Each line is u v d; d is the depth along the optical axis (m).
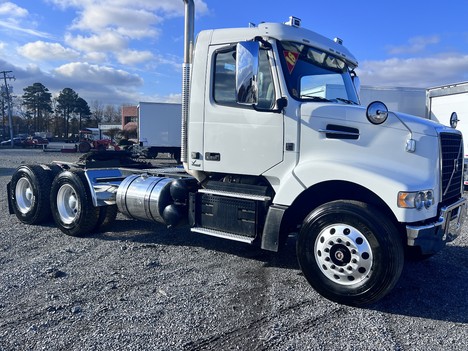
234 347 3.32
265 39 4.88
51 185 7.46
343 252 4.12
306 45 5.11
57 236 6.76
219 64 5.25
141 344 3.33
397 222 4.26
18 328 3.57
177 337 3.45
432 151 4.37
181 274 5.01
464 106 12.93
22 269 5.07
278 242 4.63
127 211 6.23
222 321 3.77
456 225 4.84
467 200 5.24
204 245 6.32
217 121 5.26
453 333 3.64
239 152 5.12
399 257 3.94
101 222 6.84
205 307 4.06
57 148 42.84
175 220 5.64
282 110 4.81
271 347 3.32
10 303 4.09
